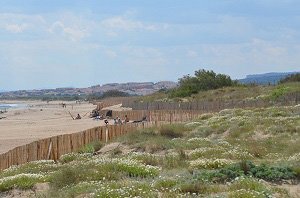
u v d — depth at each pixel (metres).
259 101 56.47
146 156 21.02
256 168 15.12
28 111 132.25
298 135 28.23
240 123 34.78
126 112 66.69
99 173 16.08
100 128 37.41
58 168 20.83
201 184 13.52
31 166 23.06
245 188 12.80
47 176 17.53
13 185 16.69
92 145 32.34
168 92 103.00
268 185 13.92
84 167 17.30
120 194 11.98
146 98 104.25
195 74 93.62
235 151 21.33
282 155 20.95
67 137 32.78
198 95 81.44
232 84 90.50
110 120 73.62
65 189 14.31
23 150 28.75
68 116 102.06
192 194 12.38
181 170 17.02
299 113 39.00
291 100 54.25
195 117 49.94
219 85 89.50
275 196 12.45
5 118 100.81
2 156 26.33
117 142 32.03
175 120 52.88
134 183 13.70
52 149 30.97
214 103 59.53
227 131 33.28
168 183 13.70
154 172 16.62
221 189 13.15
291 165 15.80
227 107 56.53
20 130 67.31
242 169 15.22
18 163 28.16
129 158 20.62
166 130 34.62
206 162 17.56
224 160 17.73
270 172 14.87
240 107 53.62
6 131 66.44
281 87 66.25
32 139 53.50
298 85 66.56
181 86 91.56
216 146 24.53
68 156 26.98
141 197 11.88
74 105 177.75
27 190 16.34
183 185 13.22
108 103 115.38
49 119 93.25
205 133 33.78
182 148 25.36
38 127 71.75
